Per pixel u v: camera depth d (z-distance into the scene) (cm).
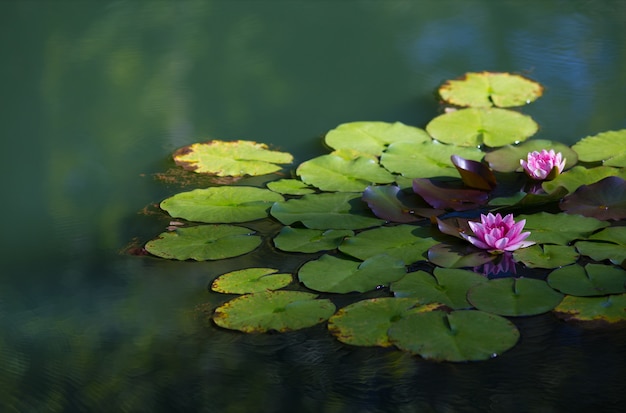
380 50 507
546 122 405
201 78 482
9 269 305
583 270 272
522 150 371
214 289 277
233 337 254
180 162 382
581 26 536
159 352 251
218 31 548
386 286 271
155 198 354
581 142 375
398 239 299
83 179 377
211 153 389
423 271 277
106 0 610
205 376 239
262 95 456
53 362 251
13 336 265
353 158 370
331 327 251
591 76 460
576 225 300
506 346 236
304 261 293
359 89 456
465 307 255
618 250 282
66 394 236
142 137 413
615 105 422
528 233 286
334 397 228
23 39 541
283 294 269
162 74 485
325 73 480
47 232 332
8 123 432
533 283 266
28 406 232
